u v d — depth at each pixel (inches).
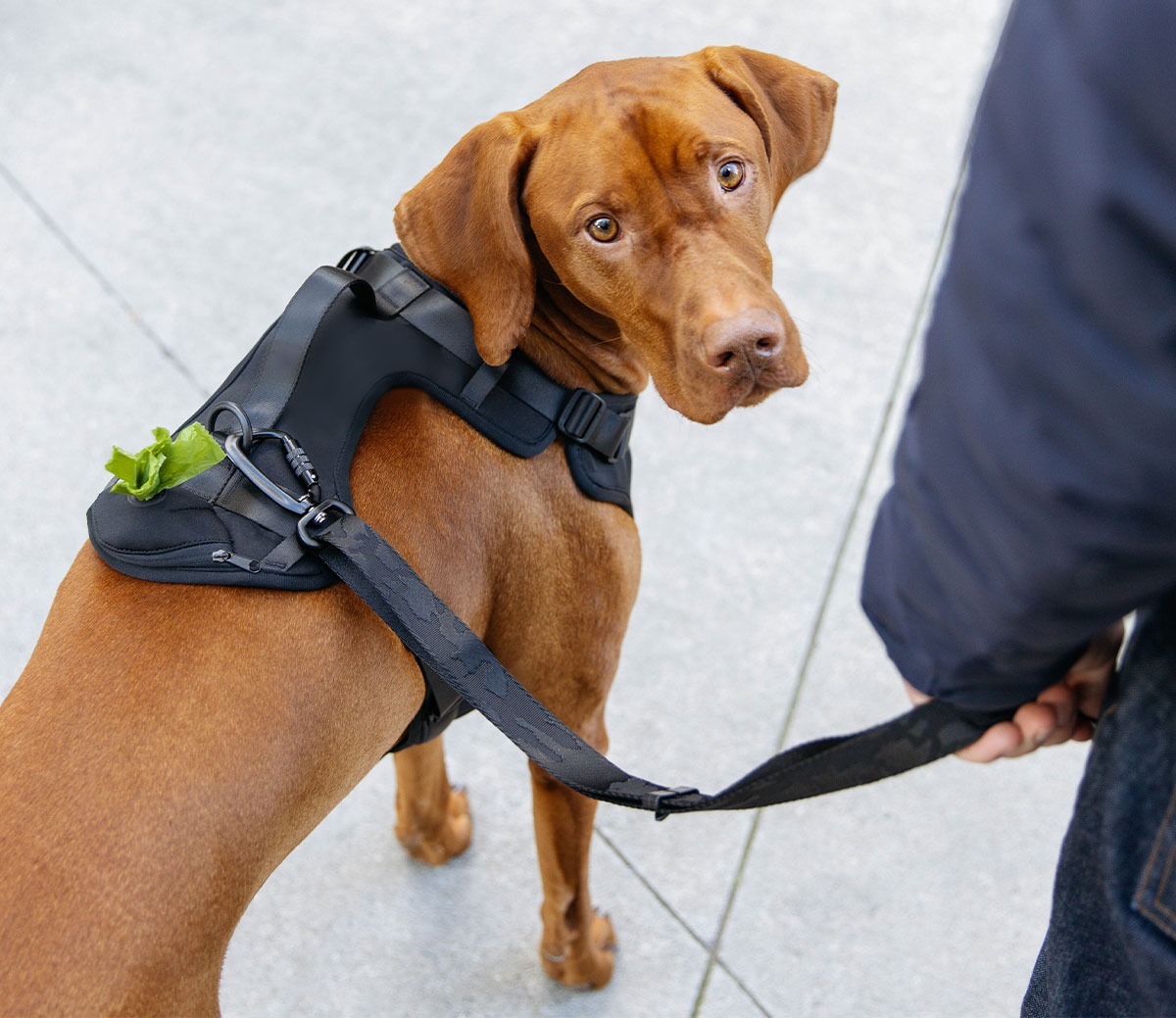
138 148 159.8
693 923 107.0
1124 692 46.3
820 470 135.3
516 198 71.9
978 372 36.0
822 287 149.4
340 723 67.1
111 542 66.2
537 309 78.2
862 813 113.0
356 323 73.6
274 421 68.9
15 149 159.5
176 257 149.2
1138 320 31.1
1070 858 48.8
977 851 110.6
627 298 71.4
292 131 161.8
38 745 61.1
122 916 57.9
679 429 138.3
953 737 55.0
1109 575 36.0
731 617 124.6
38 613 122.7
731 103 73.0
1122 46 29.4
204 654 63.6
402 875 110.3
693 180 68.7
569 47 171.6
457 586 75.5
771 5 178.1
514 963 105.8
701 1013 102.6
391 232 152.0
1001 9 179.5
